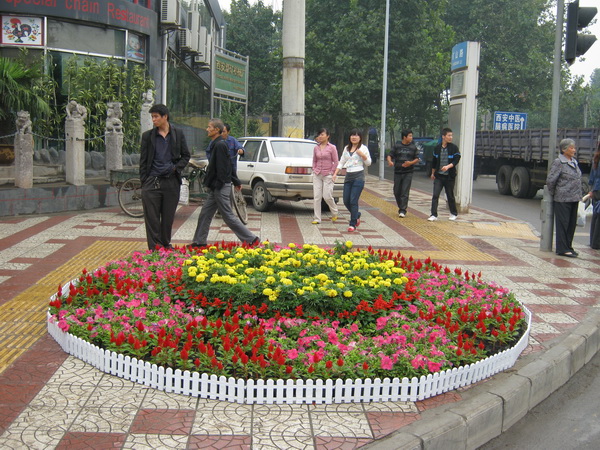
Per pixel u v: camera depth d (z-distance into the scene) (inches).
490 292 243.0
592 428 168.7
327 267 241.9
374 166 1638.8
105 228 412.8
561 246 380.5
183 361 161.5
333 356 169.3
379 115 1237.7
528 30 1565.0
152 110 288.7
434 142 1284.4
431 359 170.4
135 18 660.7
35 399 153.9
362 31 1195.3
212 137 331.0
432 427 145.0
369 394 159.0
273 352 166.1
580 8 371.2
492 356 181.0
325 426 144.3
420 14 1224.2
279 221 481.4
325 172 466.9
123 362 167.8
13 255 322.7
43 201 466.3
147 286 227.5
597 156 415.2
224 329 183.2
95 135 617.3
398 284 224.8
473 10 1552.7
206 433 139.1
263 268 228.4
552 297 278.8
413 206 631.8
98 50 637.9
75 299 212.2
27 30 597.3
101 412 147.7
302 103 802.2
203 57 994.1
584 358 218.2
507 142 845.2
